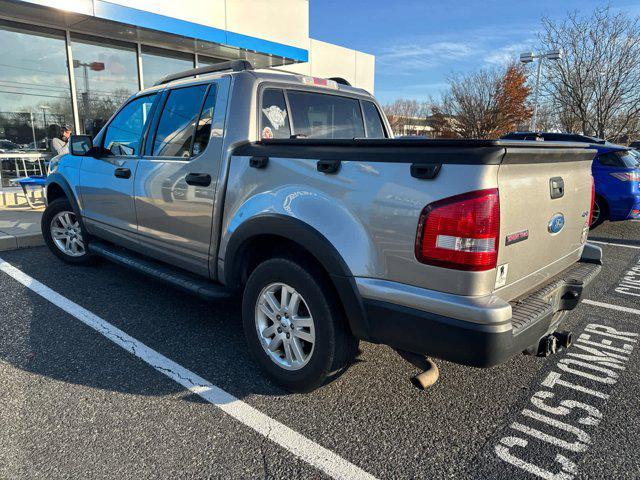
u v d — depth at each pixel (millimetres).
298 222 2637
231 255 3113
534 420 2707
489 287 2176
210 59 12758
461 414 2756
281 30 13391
